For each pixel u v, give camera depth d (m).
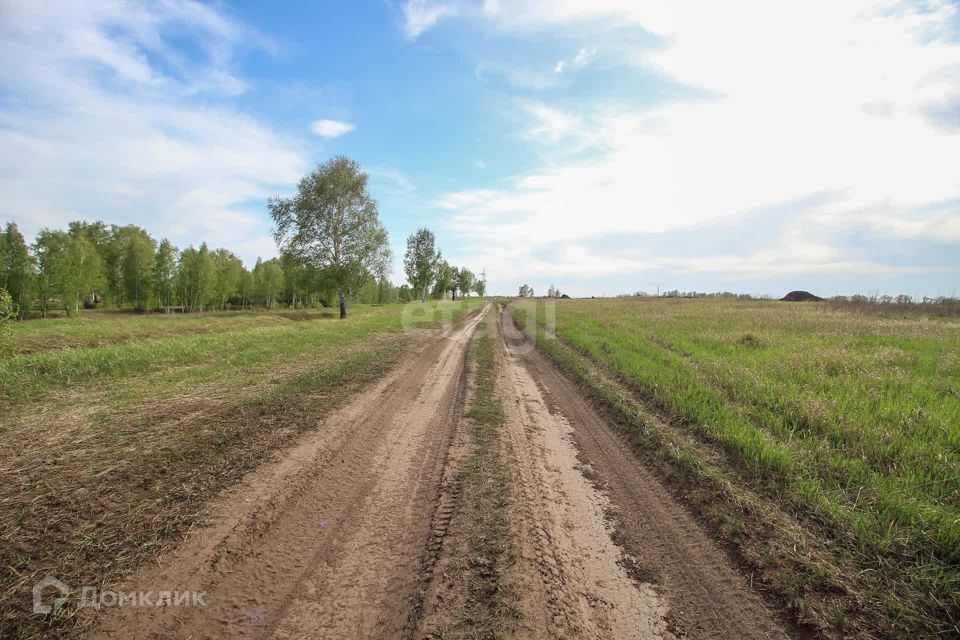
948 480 4.08
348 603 2.61
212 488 3.83
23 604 2.39
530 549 3.21
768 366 9.03
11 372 7.38
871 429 5.20
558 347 13.77
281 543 3.19
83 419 5.46
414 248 53.53
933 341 12.24
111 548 2.93
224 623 2.40
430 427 6.07
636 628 2.54
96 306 42.19
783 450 4.71
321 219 28.55
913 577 2.87
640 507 4.00
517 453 5.15
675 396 6.98
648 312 25.72
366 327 18.92
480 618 2.49
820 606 2.69
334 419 5.99
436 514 3.69
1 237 26.33
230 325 19.50
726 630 2.55
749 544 3.34
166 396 6.62
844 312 23.05
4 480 3.79
